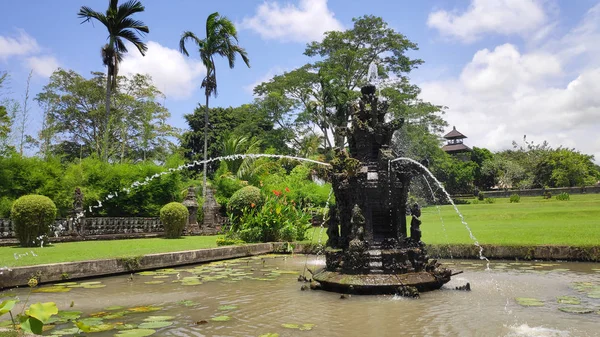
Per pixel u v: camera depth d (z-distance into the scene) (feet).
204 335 11.82
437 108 112.27
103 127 104.32
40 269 21.11
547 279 21.02
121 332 12.23
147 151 113.50
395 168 19.93
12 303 8.98
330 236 21.03
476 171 185.26
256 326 12.76
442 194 136.46
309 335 11.69
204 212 61.87
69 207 53.42
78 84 102.17
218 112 139.64
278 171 94.73
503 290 18.22
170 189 65.51
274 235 41.42
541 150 180.55
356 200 19.49
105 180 59.93
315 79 106.63
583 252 27.22
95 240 45.06
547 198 124.98
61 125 102.83
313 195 76.95
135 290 19.54
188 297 17.78
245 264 30.07
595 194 124.47
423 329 12.14
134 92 109.29
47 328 12.82
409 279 17.78
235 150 91.25
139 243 40.27
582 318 13.21
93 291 19.35
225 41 73.31
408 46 103.91
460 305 15.31
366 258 18.26
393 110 103.24
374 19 101.09
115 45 74.64
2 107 61.87
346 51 98.99
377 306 15.30
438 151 119.96
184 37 72.95
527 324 12.55
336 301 16.37
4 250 32.22
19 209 35.24
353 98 99.55
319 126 116.47
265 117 119.55
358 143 20.48
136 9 72.84
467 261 28.71
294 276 23.72
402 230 19.97
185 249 32.17
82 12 71.10
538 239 31.53
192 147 134.51
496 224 51.19
